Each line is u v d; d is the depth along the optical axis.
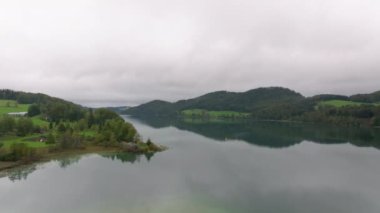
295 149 121.94
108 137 121.25
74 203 57.31
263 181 72.88
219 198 60.44
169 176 77.56
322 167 88.38
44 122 154.62
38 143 112.81
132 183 70.56
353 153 112.56
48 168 86.06
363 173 81.50
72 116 170.25
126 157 103.19
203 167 87.88
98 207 55.16
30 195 61.91
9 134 126.50
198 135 173.25
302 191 65.75
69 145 111.19
